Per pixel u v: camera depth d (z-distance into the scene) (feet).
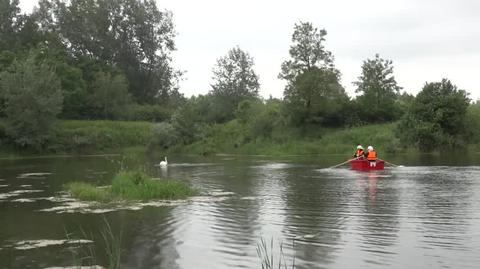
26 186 83.76
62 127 230.89
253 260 34.53
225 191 73.31
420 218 48.75
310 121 213.87
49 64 256.93
